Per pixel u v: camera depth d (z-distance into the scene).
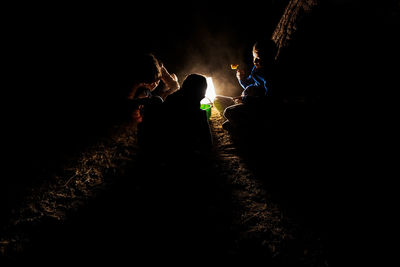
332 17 2.90
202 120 2.68
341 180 2.62
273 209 2.42
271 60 3.09
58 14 5.63
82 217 2.44
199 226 2.29
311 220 2.27
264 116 3.34
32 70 4.55
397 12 2.27
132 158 3.23
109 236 2.25
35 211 2.48
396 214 2.20
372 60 2.75
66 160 3.18
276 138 3.34
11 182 2.81
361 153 2.79
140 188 2.74
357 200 2.39
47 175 2.93
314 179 2.71
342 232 2.13
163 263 2.00
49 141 3.50
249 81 4.00
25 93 4.19
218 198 2.59
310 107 3.34
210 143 2.80
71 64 4.85
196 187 2.73
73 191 2.75
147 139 2.70
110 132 3.73
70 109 4.04
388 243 2.00
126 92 3.34
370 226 2.15
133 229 2.30
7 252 2.08
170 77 4.01
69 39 5.46
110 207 2.54
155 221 2.37
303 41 3.37
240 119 3.43
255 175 2.88
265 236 2.15
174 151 2.74
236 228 2.25
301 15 3.31
